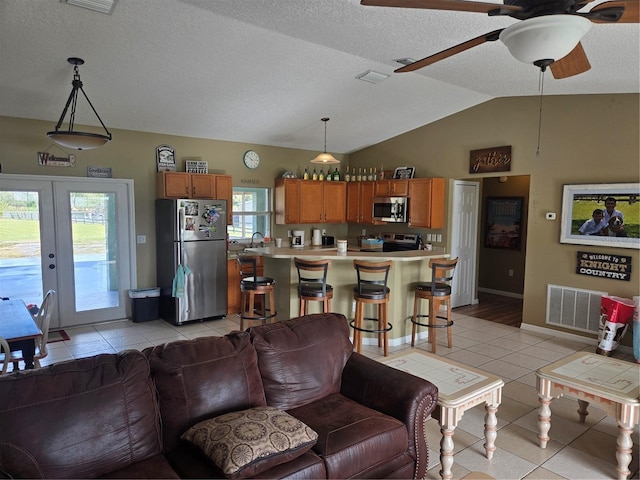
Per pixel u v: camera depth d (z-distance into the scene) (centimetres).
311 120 602
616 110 464
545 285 530
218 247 580
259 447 177
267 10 308
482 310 655
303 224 751
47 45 349
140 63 393
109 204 557
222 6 304
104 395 182
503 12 175
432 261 449
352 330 489
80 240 539
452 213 643
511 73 427
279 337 248
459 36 330
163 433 199
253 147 681
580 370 289
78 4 296
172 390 202
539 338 513
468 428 307
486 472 255
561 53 177
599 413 331
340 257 454
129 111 502
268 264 516
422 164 670
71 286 537
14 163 487
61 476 166
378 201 702
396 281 478
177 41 360
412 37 340
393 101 555
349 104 552
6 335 274
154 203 587
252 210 700
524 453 276
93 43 352
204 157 629
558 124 512
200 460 186
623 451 247
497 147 570
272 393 235
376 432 212
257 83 463
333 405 241
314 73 450
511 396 358
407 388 233
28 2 291
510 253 754
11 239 494
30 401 168
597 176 482
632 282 457
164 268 575
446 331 539
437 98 555
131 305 572
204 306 572
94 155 538
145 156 576
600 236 479
